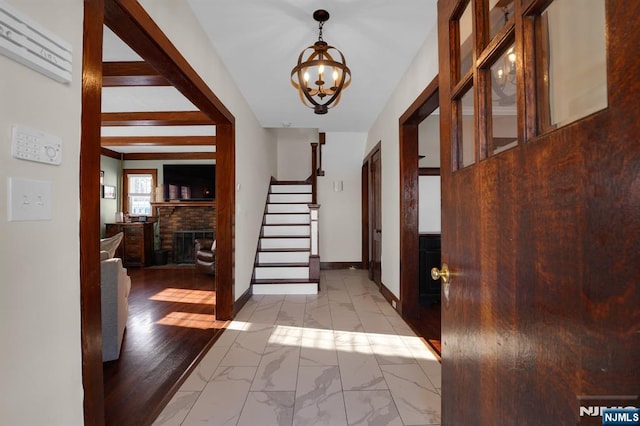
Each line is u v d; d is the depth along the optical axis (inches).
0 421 30.9
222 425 62.0
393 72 117.7
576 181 21.4
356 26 88.8
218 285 123.2
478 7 35.4
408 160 123.6
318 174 228.4
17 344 32.6
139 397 71.2
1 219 31.2
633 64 17.7
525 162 27.0
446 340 44.8
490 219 32.9
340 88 83.4
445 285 44.8
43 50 35.1
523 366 27.1
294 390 73.9
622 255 18.2
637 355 17.5
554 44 25.0
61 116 38.5
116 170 273.3
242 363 87.1
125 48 90.9
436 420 63.2
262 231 198.2
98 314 44.2
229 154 122.8
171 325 117.5
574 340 21.3
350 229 229.3
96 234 44.0
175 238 274.4
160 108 151.2
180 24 74.8
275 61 108.7
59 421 37.6
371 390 73.7
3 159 31.4
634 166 17.6
